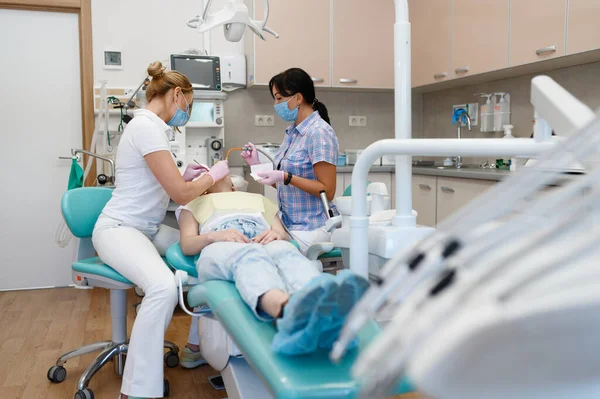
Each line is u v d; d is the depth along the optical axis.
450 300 0.40
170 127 2.30
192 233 2.14
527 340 0.36
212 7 4.18
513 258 0.40
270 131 4.49
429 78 4.16
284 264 1.55
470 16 3.64
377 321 1.06
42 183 4.03
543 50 3.02
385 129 4.81
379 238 1.25
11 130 3.95
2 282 3.99
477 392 0.39
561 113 0.81
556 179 0.54
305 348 0.92
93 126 4.01
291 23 4.11
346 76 4.27
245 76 4.27
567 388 0.41
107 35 4.01
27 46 3.94
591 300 0.34
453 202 3.47
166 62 4.13
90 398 2.14
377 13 4.31
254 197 2.30
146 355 1.91
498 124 3.80
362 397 0.44
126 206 2.24
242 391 1.71
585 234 0.44
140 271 1.98
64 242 3.38
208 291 1.41
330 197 2.34
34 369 2.47
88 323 3.15
